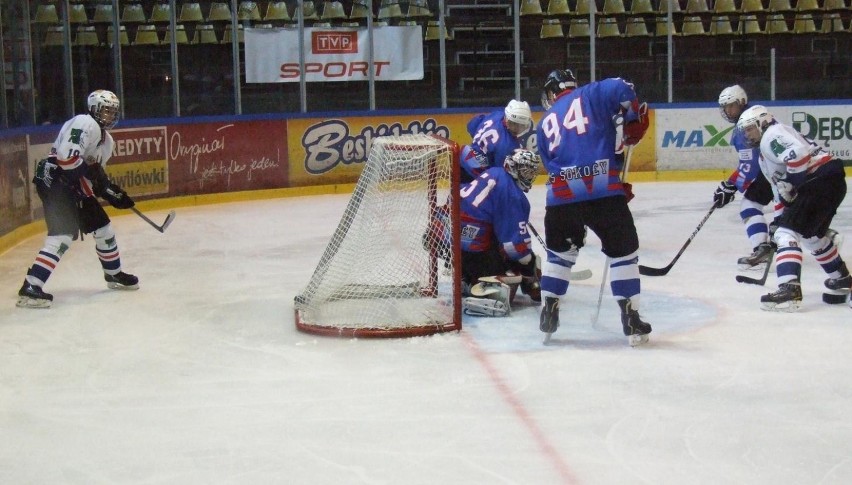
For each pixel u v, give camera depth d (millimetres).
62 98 23891
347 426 7867
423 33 30391
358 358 9898
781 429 7641
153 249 17328
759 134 11812
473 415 8070
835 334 10562
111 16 26734
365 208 11656
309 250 16953
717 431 7605
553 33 31609
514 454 7180
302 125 25844
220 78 27531
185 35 27797
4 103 19828
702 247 16500
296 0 28688
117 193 13586
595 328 10992
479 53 31297
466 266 11992
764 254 13656
